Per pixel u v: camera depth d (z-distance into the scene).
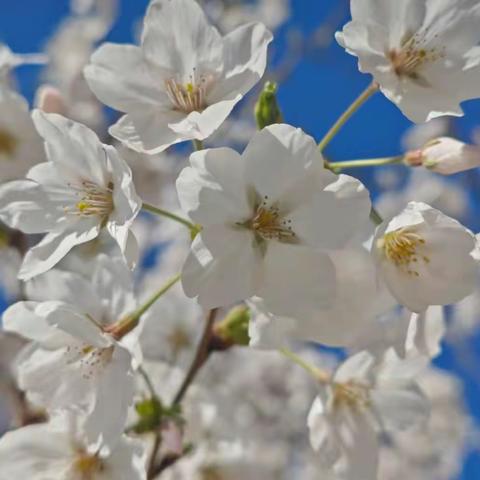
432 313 0.33
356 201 0.30
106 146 0.31
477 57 0.33
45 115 0.32
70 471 0.33
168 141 0.31
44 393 0.32
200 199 0.30
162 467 0.34
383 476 0.69
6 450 0.33
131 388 0.31
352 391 0.34
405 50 0.32
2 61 0.36
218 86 0.32
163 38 0.32
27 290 0.34
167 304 0.42
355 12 0.32
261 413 0.62
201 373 0.43
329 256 0.30
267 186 0.30
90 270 0.35
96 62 0.32
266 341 0.31
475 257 0.32
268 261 0.30
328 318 0.31
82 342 0.32
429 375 0.68
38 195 0.32
